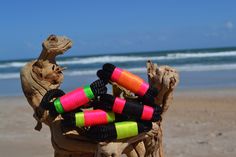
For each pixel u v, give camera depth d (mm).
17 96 2975
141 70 5336
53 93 691
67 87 3457
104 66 689
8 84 4180
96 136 665
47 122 717
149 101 684
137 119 678
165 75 728
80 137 686
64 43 724
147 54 9250
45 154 1338
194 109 2170
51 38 720
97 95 673
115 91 711
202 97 2607
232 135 1562
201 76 4188
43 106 686
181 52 9508
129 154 714
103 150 667
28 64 735
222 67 5254
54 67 728
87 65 6918
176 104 2342
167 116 1981
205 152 1338
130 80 684
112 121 671
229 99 2490
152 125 697
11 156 1319
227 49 10203
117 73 684
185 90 3008
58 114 676
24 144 1478
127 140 681
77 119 662
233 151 1337
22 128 1768
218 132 1621
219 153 1321
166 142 1483
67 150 694
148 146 721
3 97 2945
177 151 1360
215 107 2219
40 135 1627
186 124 1792
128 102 667
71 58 8641
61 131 691
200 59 7109
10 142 1511
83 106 686
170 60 7258
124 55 9281
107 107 666
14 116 2072
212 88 3076
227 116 1955
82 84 3701
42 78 722
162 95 735
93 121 664
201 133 1615
